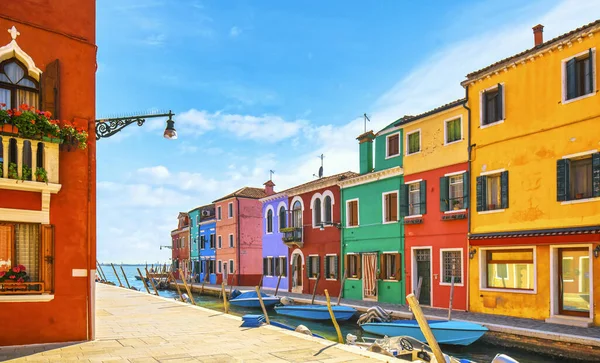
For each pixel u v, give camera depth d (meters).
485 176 17.83
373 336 16.11
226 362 7.91
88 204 9.76
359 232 24.41
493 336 13.79
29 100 9.32
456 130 19.36
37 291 9.03
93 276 9.74
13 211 8.79
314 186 27.98
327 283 26.64
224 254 42.53
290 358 8.23
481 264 17.53
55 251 9.27
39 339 9.05
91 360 7.89
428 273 20.25
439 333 13.66
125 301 20.52
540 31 17.80
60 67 9.63
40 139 8.93
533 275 15.68
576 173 15.01
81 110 9.84
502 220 16.95
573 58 15.08
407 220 21.11
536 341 12.65
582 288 14.41
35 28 9.38
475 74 18.25
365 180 24.03
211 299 32.94
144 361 7.90
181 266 53.88
